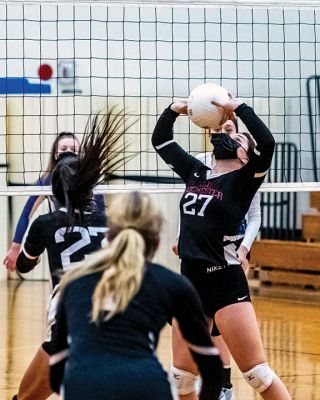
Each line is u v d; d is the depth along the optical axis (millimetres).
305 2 12438
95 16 20438
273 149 9344
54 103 20297
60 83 20438
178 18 20656
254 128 9328
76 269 6625
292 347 14719
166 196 21828
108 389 6156
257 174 9430
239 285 9453
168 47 20750
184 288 6625
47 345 9062
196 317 6656
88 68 20516
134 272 6418
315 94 20625
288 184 11398
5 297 19469
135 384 6176
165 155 10000
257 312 17984
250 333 9312
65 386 6266
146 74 20719
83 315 6430
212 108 9656
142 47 20688
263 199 21703
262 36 21062
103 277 6418
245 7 12211
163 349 14258
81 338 6359
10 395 11562
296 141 21375
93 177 9062
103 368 6223
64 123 20438
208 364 6730
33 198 12398
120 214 6672
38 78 20062
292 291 20234
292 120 21375
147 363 6289
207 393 6836
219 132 10172
